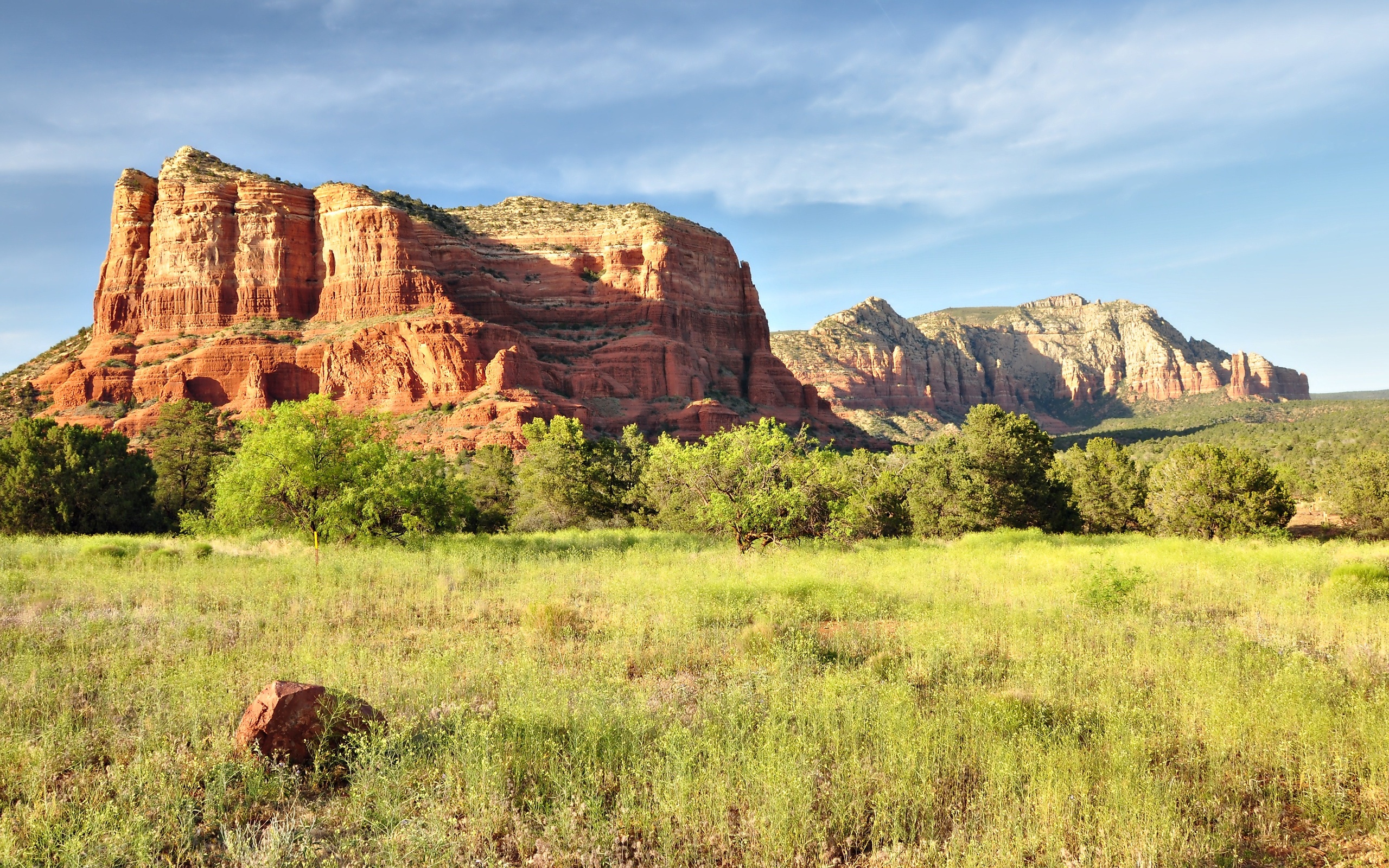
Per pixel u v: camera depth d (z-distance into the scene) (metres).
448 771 5.46
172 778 5.32
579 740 5.97
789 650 8.63
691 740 5.89
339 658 8.47
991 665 8.51
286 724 5.88
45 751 5.74
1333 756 5.69
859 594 12.71
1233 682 7.28
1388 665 8.28
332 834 4.84
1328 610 11.12
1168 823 4.56
